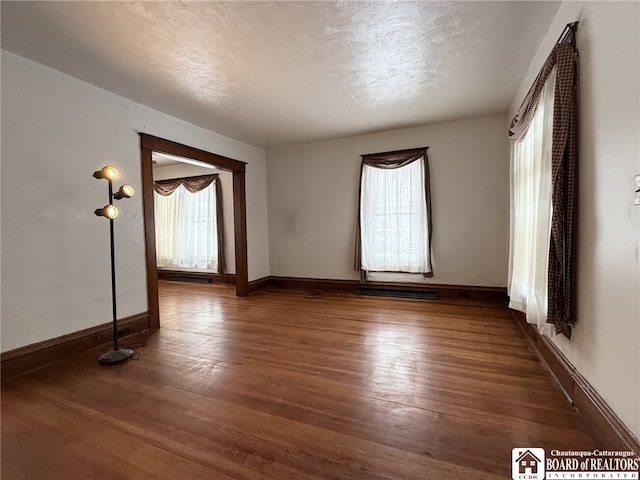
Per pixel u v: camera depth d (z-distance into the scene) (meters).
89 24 2.13
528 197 2.67
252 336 3.28
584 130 1.79
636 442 1.30
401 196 4.89
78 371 2.51
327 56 2.63
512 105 3.73
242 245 5.28
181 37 2.31
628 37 1.36
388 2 1.99
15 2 1.90
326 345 2.99
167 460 1.52
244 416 1.87
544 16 2.18
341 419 1.82
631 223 1.36
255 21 2.14
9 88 2.46
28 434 1.74
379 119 4.32
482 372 2.37
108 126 3.20
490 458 1.49
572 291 1.93
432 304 4.42
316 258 5.66
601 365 1.61
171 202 6.95
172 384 2.28
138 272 3.48
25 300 2.55
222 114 3.96
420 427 1.74
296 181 5.73
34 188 2.62
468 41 2.46
